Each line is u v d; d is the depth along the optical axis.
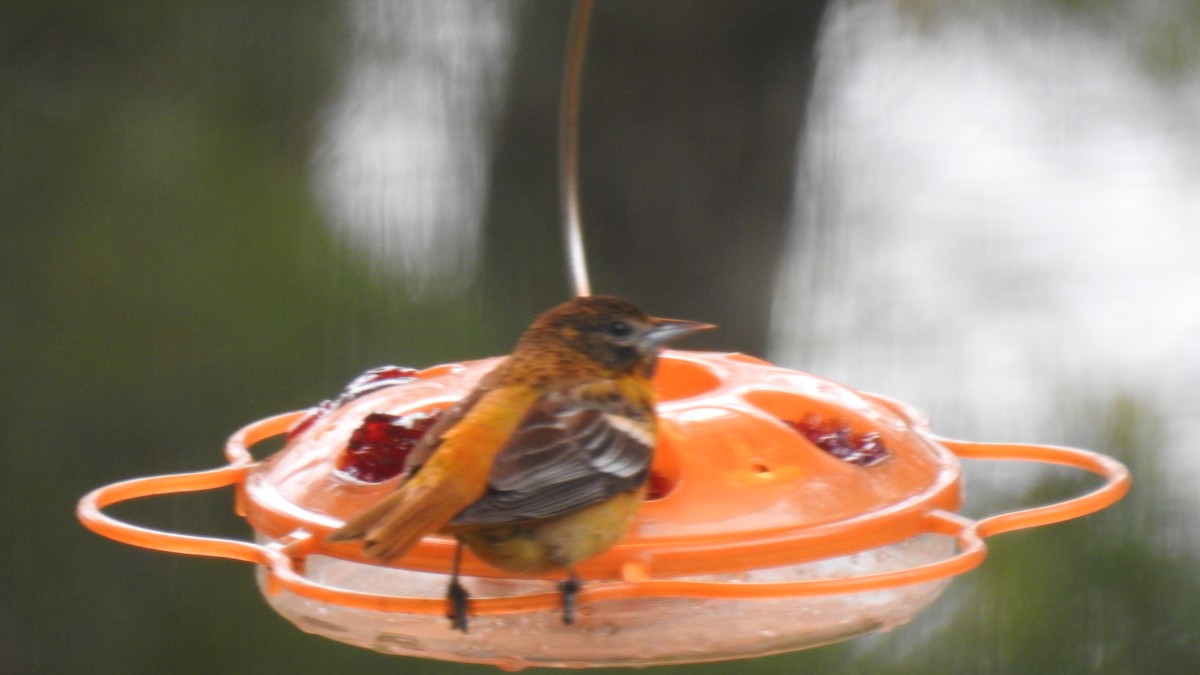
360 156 12.62
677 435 6.75
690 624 6.45
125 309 11.70
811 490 6.61
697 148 13.77
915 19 13.31
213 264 11.73
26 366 11.67
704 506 6.45
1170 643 11.36
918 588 6.85
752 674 11.31
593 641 6.46
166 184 11.88
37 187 11.87
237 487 7.46
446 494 5.88
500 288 12.84
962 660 11.39
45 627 11.77
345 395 7.96
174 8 12.28
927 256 13.43
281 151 12.23
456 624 5.91
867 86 13.98
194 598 11.99
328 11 12.55
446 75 12.93
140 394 11.70
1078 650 11.39
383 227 12.23
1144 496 11.72
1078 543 11.68
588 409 6.30
